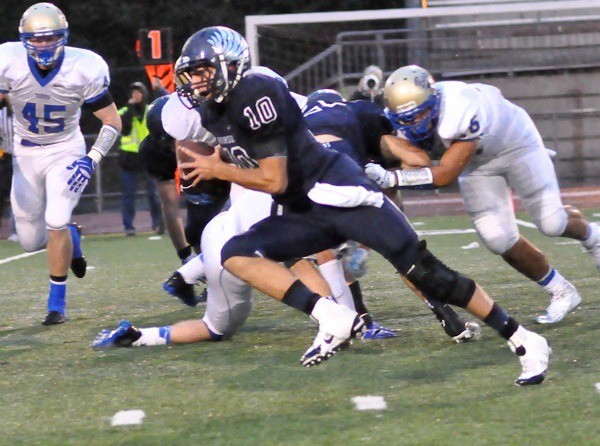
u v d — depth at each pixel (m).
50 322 14.50
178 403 9.63
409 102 10.91
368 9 51.97
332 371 10.77
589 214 30.17
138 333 12.37
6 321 14.95
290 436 8.45
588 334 12.27
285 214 10.14
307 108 11.66
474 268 18.97
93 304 16.44
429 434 8.36
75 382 10.64
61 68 14.19
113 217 38.19
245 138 9.59
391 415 8.97
